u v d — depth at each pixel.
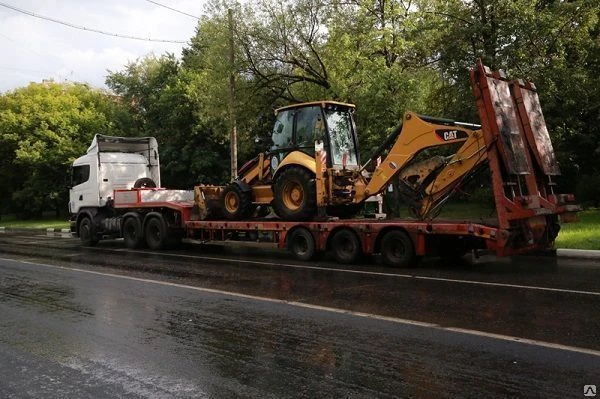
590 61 19.64
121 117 35.97
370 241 11.44
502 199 9.93
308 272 10.63
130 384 4.79
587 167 21.91
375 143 18.92
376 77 18.88
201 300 8.22
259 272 10.83
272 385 4.64
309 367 5.07
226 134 24.70
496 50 18.52
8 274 11.47
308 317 6.95
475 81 10.22
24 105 35.00
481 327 6.20
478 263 11.30
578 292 7.93
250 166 14.88
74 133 34.03
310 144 13.16
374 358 5.26
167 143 32.78
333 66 21.53
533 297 7.67
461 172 10.91
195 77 31.08
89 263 13.02
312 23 21.84
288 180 13.06
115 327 6.76
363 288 8.75
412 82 19.20
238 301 8.06
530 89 11.19
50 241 20.59
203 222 14.98
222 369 5.09
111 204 17.94
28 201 36.66
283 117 13.85
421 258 11.77
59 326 6.88
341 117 13.66
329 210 13.30
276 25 21.70
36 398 4.54
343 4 21.77
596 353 5.19
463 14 19.38
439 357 5.22
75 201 18.75
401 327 6.32
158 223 15.95
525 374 4.70
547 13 18.19
